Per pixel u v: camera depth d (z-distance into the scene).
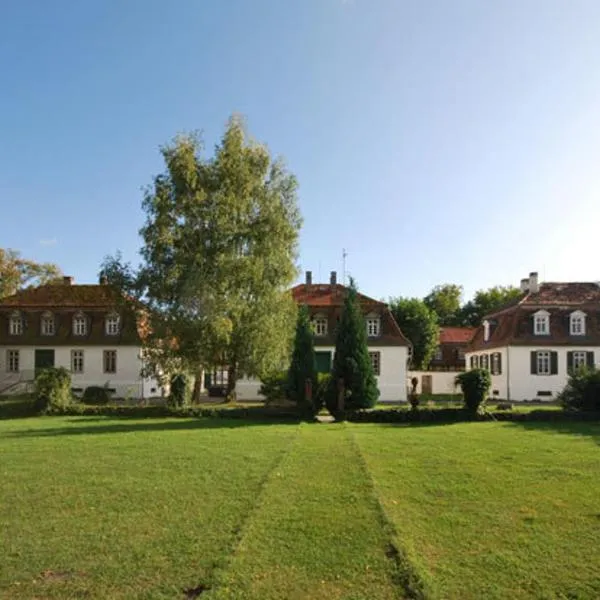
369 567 6.26
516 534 7.40
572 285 45.84
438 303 88.62
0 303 45.09
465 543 7.05
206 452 13.95
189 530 7.52
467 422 22.42
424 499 9.14
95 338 43.19
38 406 26.53
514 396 40.97
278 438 16.84
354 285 25.52
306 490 9.60
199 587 5.84
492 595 5.63
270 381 33.59
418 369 60.94
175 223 32.19
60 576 6.10
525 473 11.17
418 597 5.51
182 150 32.22
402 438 16.83
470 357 54.31
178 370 31.31
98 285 47.19
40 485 10.24
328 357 41.28
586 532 7.48
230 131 33.59
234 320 31.12
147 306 32.31
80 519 8.09
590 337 41.09
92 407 26.64
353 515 8.11
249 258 31.25
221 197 31.80
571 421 22.38
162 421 23.55
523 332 41.72
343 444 15.31
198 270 30.64
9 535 7.42
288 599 5.52
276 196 33.53
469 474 11.07
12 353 43.38
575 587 5.81
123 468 11.84
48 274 58.12
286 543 6.97
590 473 11.16
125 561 6.47
